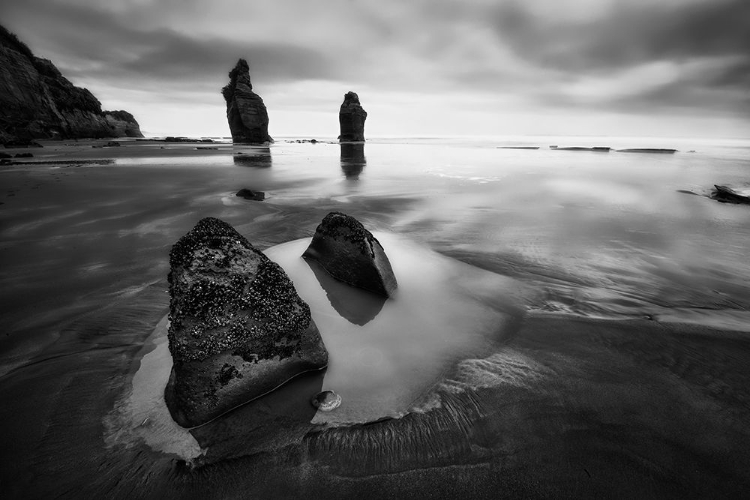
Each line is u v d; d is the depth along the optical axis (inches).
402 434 122.3
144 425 124.1
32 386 138.6
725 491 102.1
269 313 145.2
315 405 135.4
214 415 128.0
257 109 2463.1
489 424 126.4
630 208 497.7
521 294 233.1
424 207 490.0
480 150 1866.4
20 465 107.9
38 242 305.3
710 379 150.4
